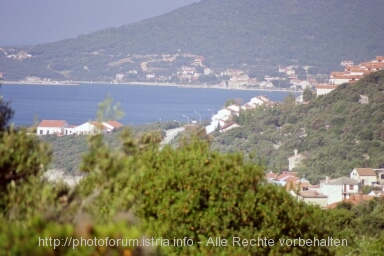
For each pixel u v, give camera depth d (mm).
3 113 19625
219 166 22516
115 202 17422
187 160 22594
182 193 21500
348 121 169875
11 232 13766
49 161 18938
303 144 162375
